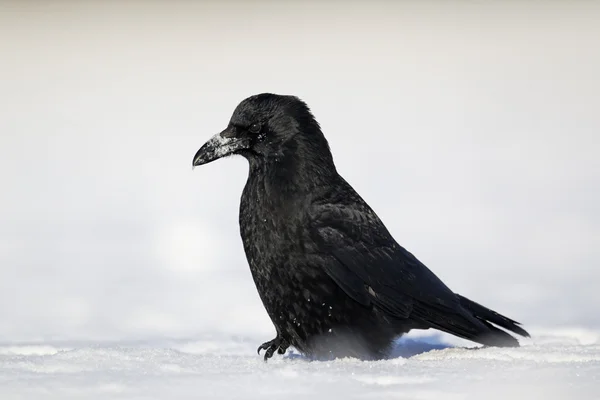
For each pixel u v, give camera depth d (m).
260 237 7.50
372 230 7.62
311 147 7.67
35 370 6.10
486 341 7.53
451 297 7.73
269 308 7.58
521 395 5.06
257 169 7.70
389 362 6.31
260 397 5.20
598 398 4.95
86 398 5.18
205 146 7.79
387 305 7.50
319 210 7.46
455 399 5.05
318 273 7.39
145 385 5.49
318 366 6.18
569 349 6.77
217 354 7.52
